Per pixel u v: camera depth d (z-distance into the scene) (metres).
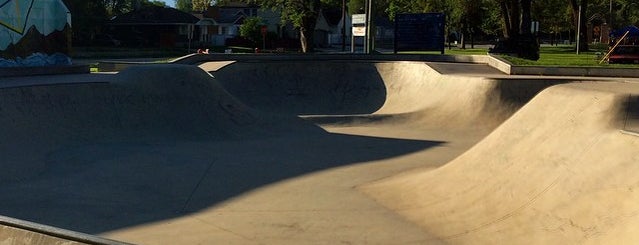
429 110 18.97
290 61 23.78
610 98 7.54
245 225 7.94
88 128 13.96
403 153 13.63
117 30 55.91
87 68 20.66
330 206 8.84
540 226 6.63
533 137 8.34
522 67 21.31
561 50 48.31
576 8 46.34
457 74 21.08
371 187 9.98
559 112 8.31
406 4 63.69
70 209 8.68
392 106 20.94
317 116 18.31
